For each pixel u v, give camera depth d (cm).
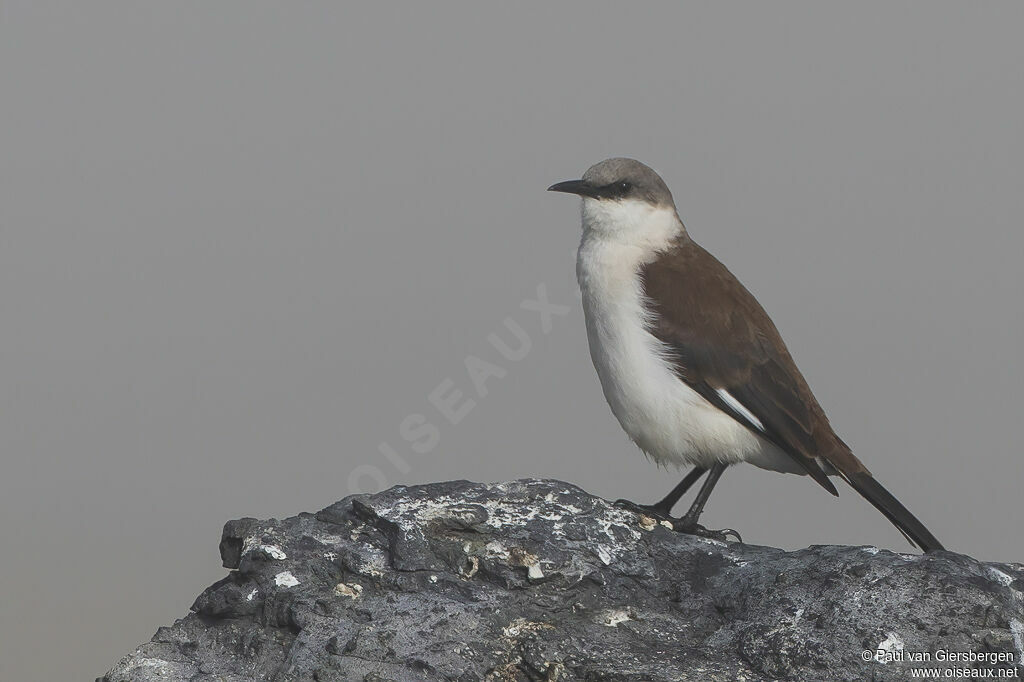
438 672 899
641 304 1326
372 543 1054
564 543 1053
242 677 928
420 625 948
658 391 1316
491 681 911
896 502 1294
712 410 1310
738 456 1324
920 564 925
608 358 1352
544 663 916
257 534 1058
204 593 1050
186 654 975
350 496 1136
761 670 899
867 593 909
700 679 884
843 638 889
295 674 897
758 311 1363
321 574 1014
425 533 1057
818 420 1323
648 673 892
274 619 981
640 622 990
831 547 1057
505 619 969
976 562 944
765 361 1317
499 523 1079
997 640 866
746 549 1089
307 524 1089
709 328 1313
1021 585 923
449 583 1000
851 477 1303
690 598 1016
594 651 931
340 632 941
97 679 957
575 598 1005
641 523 1123
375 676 884
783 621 923
